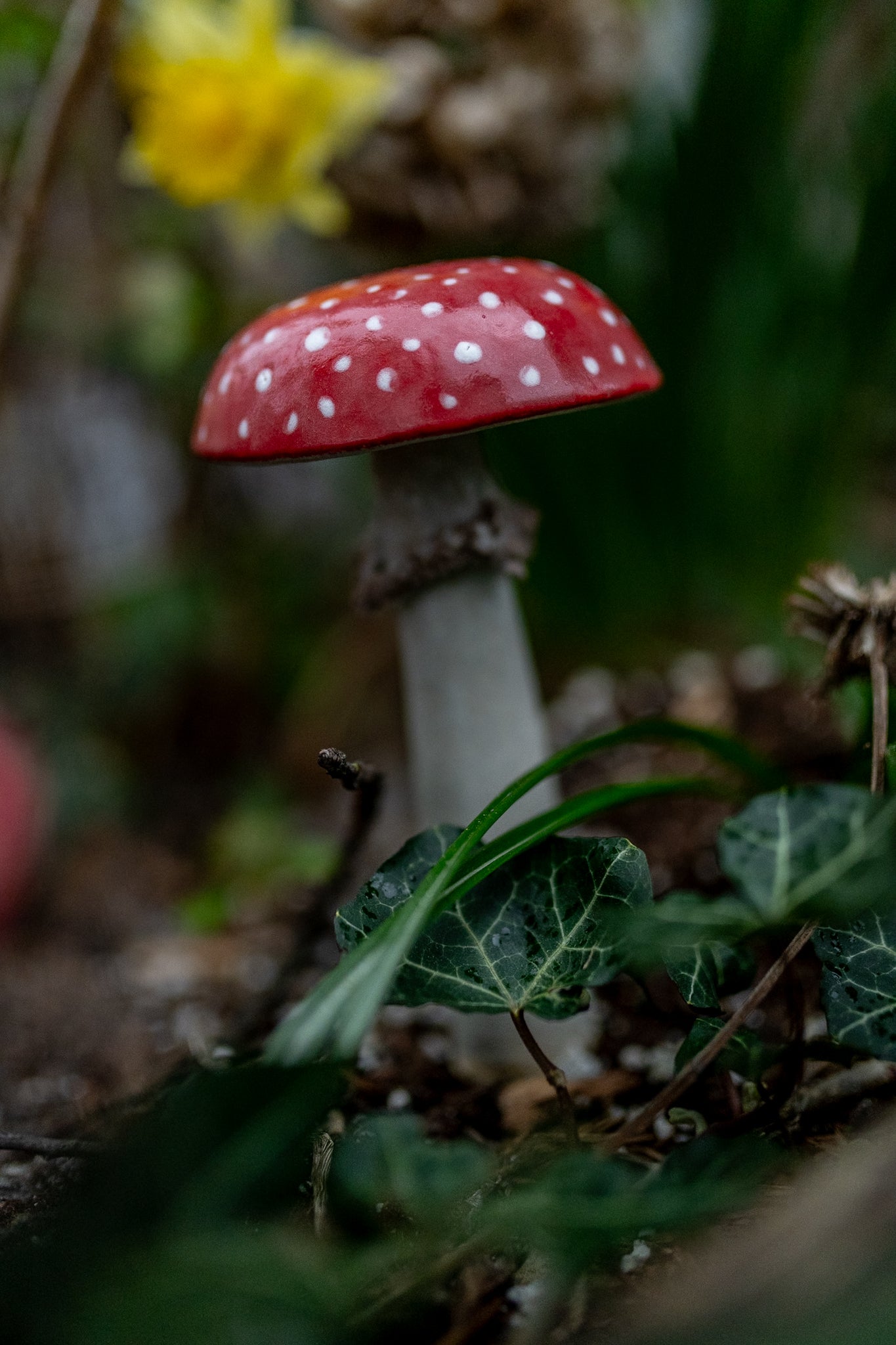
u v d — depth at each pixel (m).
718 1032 0.42
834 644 0.45
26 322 0.80
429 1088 0.50
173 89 0.61
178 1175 0.38
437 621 0.49
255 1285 0.37
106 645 0.87
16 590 0.91
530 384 0.44
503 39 0.61
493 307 0.44
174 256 0.82
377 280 0.46
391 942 0.40
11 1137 0.43
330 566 0.94
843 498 0.79
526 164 0.63
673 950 0.43
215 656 0.90
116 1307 0.37
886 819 0.41
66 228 0.82
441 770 0.50
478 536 0.48
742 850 0.42
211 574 0.89
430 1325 0.40
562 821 0.44
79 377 0.90
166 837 0.81
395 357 0.43
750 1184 0.40
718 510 0.76
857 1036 0.41
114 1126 0.45
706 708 0.69
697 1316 0.36
